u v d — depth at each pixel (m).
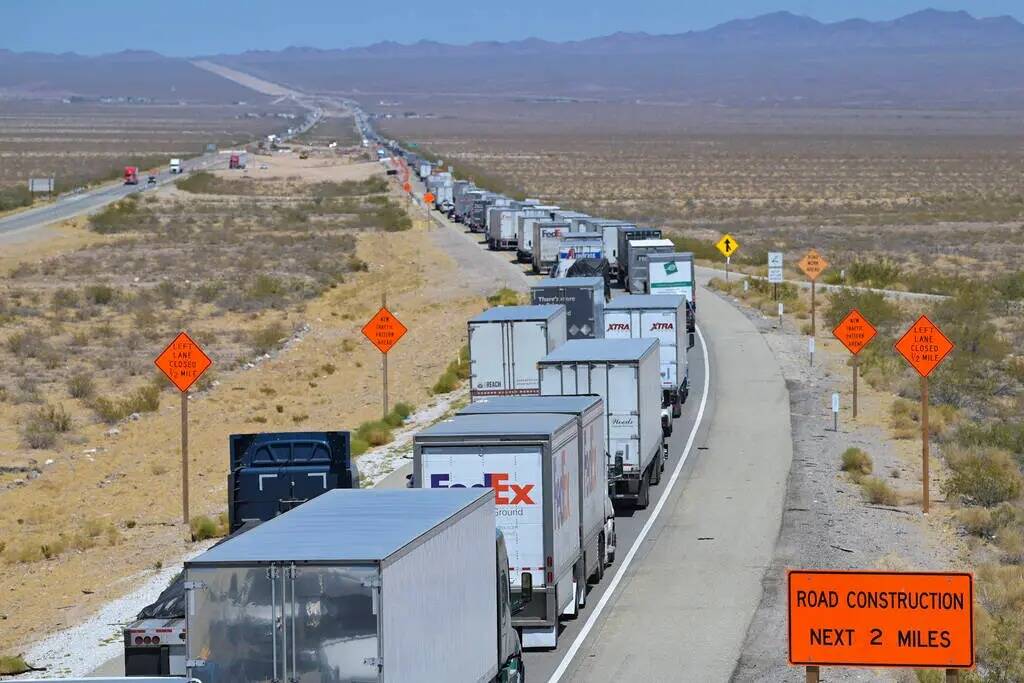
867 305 136.38
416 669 29.80
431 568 30.84
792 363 114.62
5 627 51.78
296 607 28.03
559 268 158.38
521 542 45.97
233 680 28.14
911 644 31.36
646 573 56.25
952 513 65.12
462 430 46.66
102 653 47.09
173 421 96.94
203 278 188.88
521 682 40.88
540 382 66.00
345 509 33.53
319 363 123.19
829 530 61.88
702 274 188.62
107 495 75.12
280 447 55.22
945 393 98.94
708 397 99.69
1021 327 134.00
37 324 144.38
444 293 169.25
